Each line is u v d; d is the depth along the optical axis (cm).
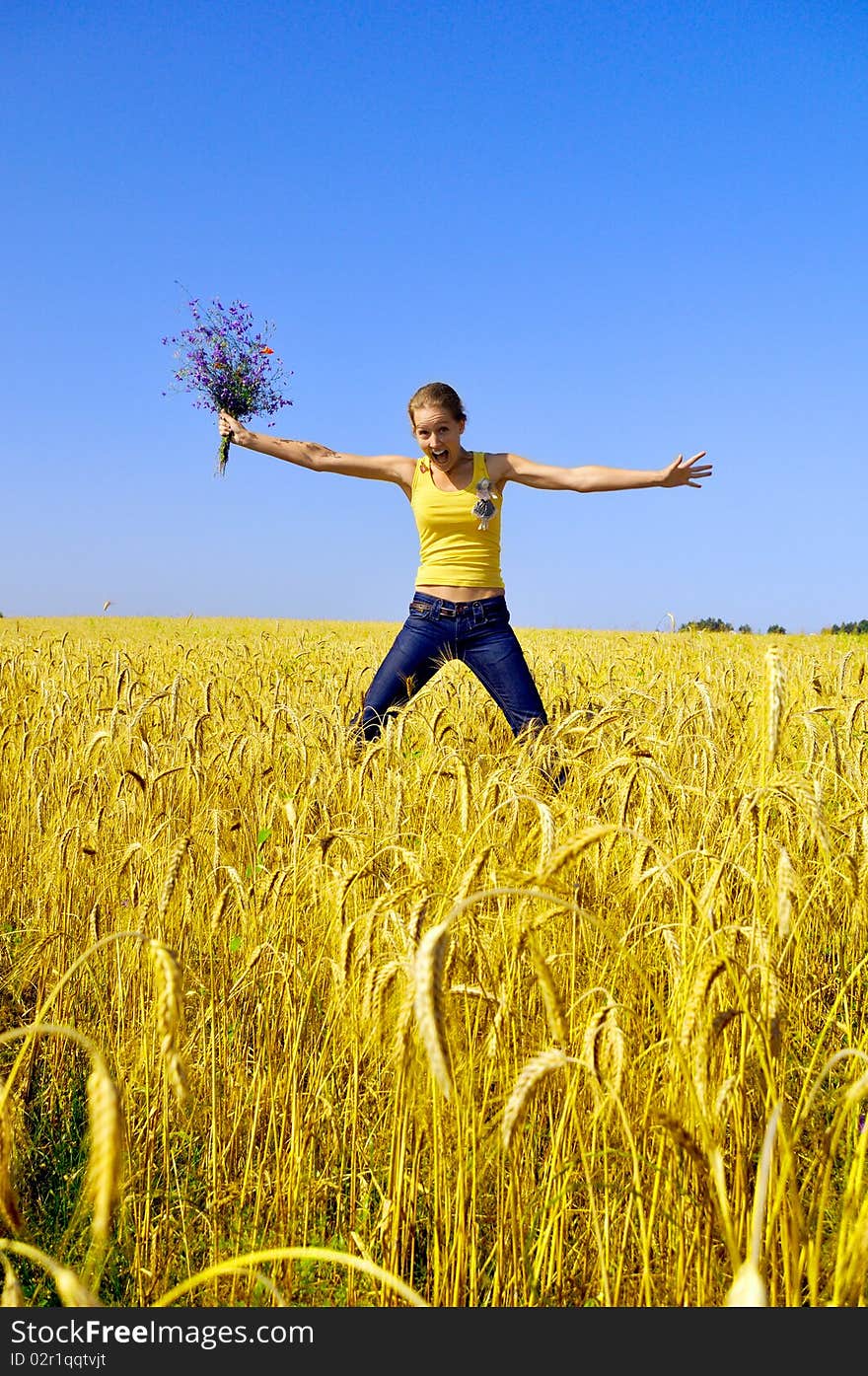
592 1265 249
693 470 589
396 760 441
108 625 3481
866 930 341
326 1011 322
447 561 608
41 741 597
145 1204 286
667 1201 231
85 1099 345
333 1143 309
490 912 295
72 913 428
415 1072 247
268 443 630
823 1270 220
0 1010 356
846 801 417
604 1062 198
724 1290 214
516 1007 262
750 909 298
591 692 765
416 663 611
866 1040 250
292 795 441
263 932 358
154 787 486
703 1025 190
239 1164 316
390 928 262
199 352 637
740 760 450
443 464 597
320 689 875
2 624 3088
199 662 1134
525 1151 266
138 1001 370
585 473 595
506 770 371
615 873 342
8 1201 162
